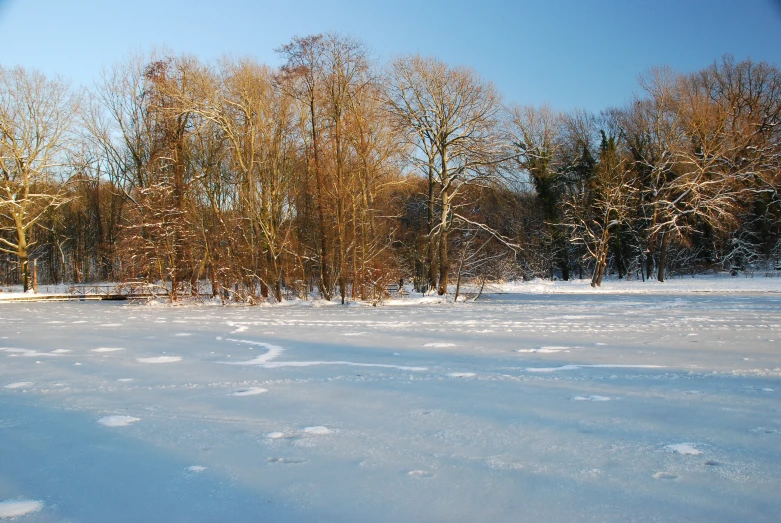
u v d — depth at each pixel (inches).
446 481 203.5
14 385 370.6
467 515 175.9
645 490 193.8
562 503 183.9
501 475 208.8
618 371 406.0
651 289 1642.5
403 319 851.4
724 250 1950.1
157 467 219.1
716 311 930.1
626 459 224.4
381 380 381.4
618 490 194.1
